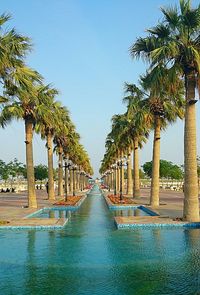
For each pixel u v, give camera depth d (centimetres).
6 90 1942
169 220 1856
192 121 1845
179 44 1784
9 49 1744
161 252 1224
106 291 838
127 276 953
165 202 3344
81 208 3134
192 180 1836
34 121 2886
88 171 13075
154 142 2883
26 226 1728
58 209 2970
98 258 1152
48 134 3997
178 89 1980
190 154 1842
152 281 908
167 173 11919
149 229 1702
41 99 2791
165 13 1806
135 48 1914
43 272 1000
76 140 5934
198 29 1788
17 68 1817
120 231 1664
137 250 1261
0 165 10206
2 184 9525
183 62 1822
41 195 5262
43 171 10150
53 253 1230
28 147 2847
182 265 1055
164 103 2730
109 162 8231
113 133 4272
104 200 4338
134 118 2958
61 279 933
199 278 934
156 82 1836
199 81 1794
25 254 1219
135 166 4056
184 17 1764
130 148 4962
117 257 1162
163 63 1823
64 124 4188
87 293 827
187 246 1314
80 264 1081
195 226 1753
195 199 1831
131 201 3541
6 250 1284
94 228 1823
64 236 1559
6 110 2522
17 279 938
